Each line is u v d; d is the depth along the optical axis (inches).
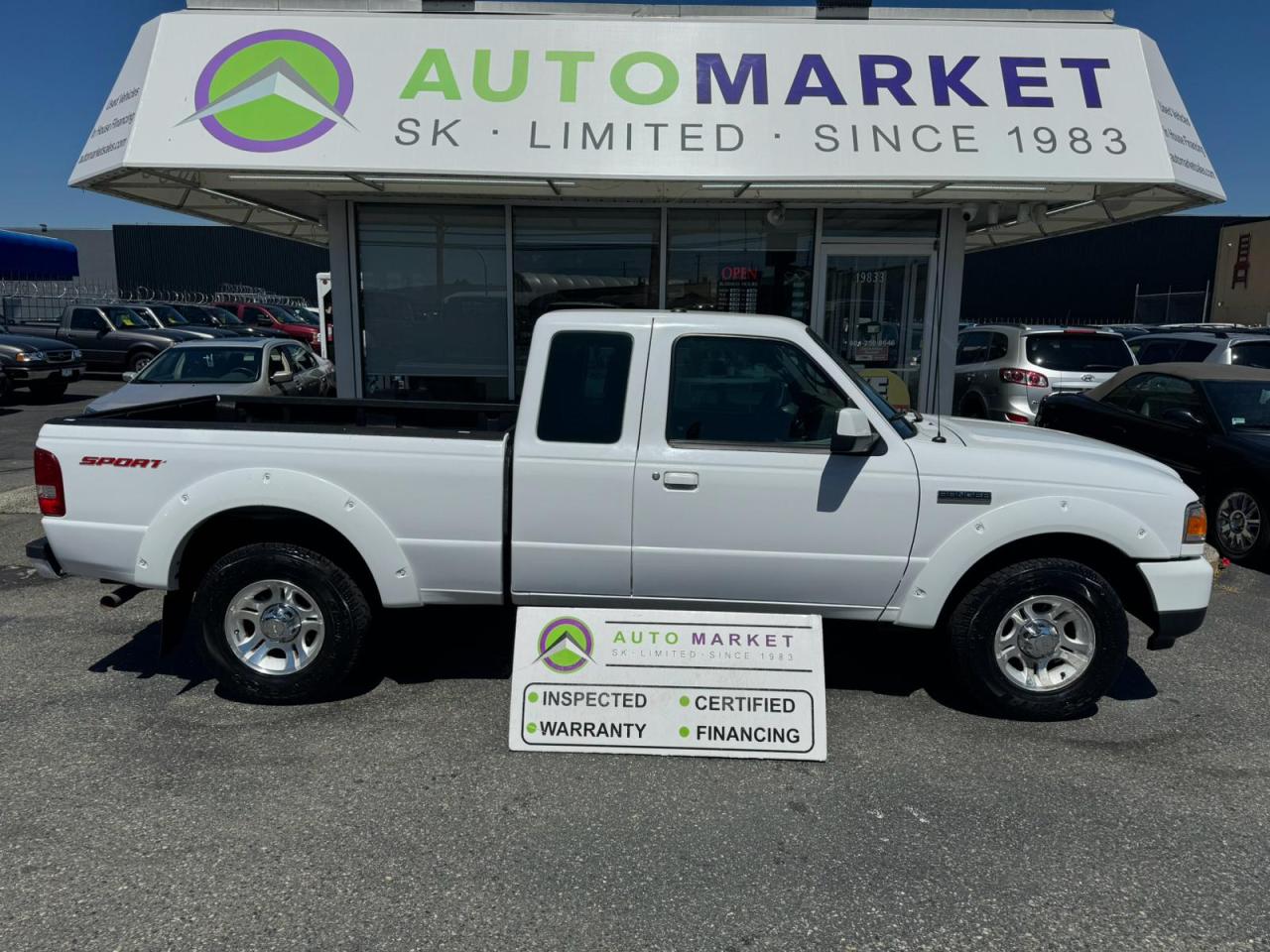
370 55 260.4
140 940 105.3
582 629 154.5
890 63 263.6
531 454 156.9
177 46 259.4
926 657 197.8
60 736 155.3
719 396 158.6
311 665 165.0
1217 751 155.9
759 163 255.8
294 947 104.8
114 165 251.9
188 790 138.2
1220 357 402.9
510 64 260.8
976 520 157.2
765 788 141.9
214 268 1704.0
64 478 162.4
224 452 159.5
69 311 798.5
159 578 162.1
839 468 155.9
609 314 159.6
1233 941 108.2
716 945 106.5
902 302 335.9
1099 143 258.4
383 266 328.5
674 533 158.1
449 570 162.2
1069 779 145.6
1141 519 158.2
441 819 131.6
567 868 120.7
